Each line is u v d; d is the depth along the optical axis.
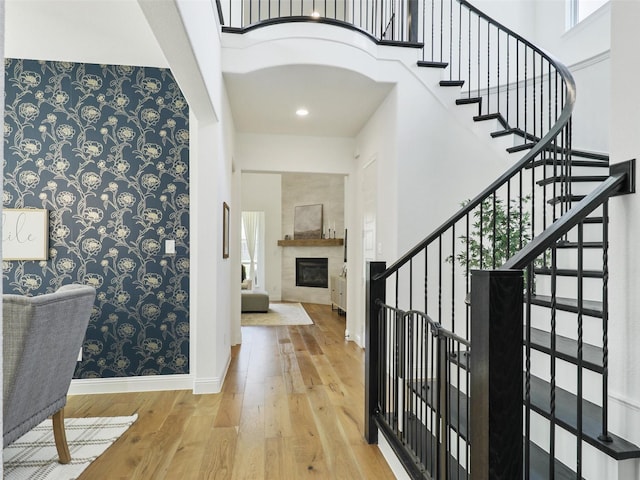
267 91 3.79
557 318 2.11
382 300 2.37
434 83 3.72
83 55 3.06
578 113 4.11
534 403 1.66
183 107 3.30
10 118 3.11
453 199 3.68
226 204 3.81
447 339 1.60
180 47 2.14
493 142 3.63
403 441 1.99
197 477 1.97
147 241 3.24
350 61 3.46
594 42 3.97
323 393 3.12
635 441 1.36
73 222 3.15
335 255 8.46
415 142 3.67
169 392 3.16
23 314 1.64
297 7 6.52
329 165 5.14
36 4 2.44
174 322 3.25
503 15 4.65
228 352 3.98
